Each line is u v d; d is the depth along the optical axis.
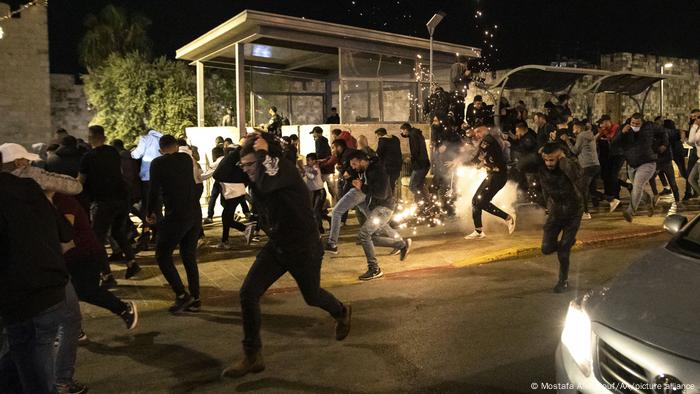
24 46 23.44
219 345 5.73
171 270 6.56
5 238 3.40
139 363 5.32
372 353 5.36
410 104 15.02
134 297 7.29
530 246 9.23
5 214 3.38
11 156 4.59
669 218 4.69
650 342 2.95
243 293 4.89
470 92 19.06
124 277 8.15
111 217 7.53
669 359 2.83
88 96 25.06
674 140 14.41
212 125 24.70
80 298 5.44
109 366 5.26
